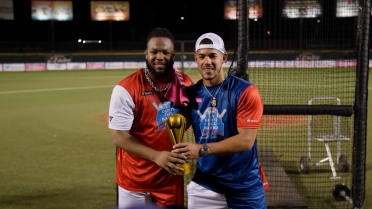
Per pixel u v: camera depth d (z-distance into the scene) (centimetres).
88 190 532
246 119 260
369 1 361
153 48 259
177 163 241
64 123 1046
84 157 703
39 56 3581
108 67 3550
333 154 657
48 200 495
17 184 557
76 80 2405
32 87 1995
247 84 268
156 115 274
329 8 490
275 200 421
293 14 491
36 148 772
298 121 874
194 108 283
